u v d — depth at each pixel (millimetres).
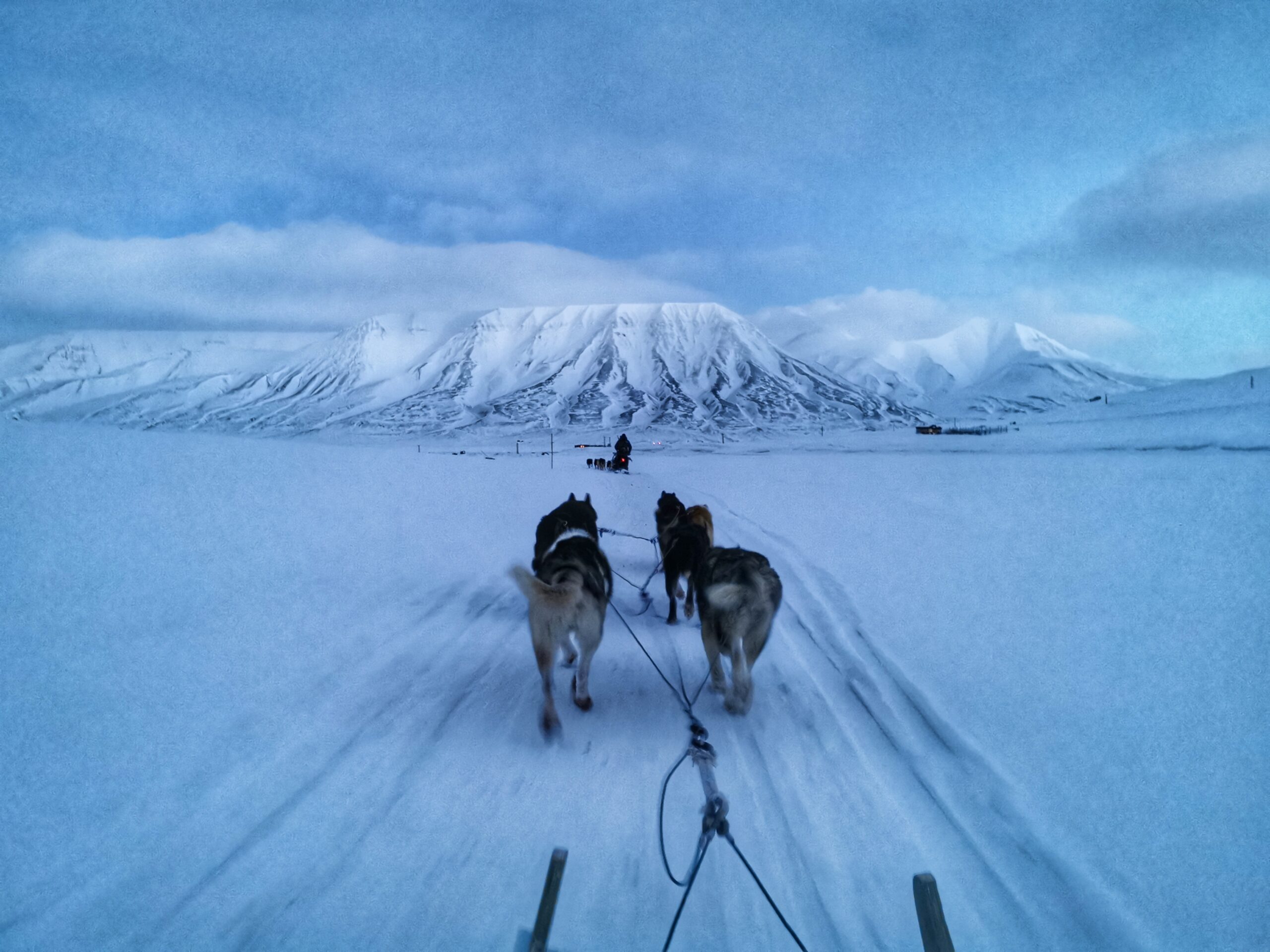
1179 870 3096
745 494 19078
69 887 2883
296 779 3816
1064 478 19906
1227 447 31047
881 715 4734
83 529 7742
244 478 12367
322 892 2973
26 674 4445
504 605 7410
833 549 10180
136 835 3232
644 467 37312
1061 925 2842
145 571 6676
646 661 5945
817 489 19953
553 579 4637
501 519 13125
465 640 6246
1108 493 15641
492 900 2955
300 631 5957
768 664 5742
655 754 4234
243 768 3863
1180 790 3643
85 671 4605
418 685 5176
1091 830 3406
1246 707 4449
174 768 3771
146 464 12289
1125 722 4387
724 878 3141
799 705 4941
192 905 2850
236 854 3172
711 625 4832
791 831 3486
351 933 2744
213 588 6574
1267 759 3859
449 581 8273
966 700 4883
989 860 3248
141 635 5297
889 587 7949
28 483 9578
